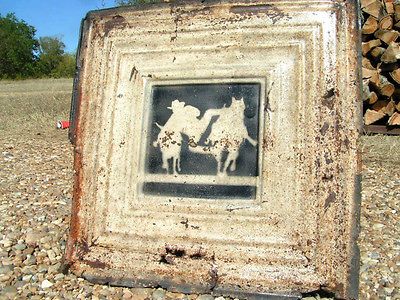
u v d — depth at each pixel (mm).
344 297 2070
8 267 2547
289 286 2113
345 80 2238
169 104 2492
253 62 2387
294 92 2301
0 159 5738
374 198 3748
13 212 3572
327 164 2191
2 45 42969
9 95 14406
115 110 2518
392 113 6238
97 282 2322
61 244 2885
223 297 2160
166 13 2537
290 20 2357
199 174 2381
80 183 2469
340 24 2289
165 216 2352
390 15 6262
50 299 2219
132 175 2453
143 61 2545
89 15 2646
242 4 2441
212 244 2260
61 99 12234
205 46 2463
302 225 2180
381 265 2539
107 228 2398
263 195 2260
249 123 2359
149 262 2295
